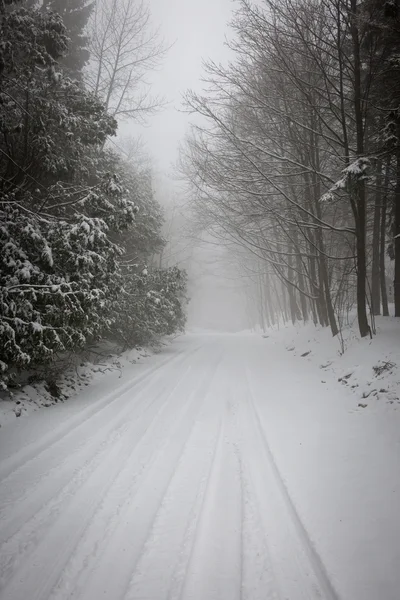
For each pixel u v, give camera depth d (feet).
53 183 28.58
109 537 9.71
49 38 24.70
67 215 27.66
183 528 10.07
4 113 24.07
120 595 7.72
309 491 11.44
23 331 18.40
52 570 8.48
